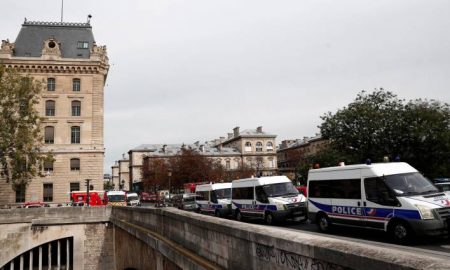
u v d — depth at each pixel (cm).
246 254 711
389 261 384
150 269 1457
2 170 4912
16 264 3188
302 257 536
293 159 10244
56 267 3369
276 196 2034
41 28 5881
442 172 3338
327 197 1562
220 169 8975
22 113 4044
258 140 11519
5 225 3108
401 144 3494
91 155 5431
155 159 10481
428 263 352
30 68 5378
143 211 1738
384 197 1272
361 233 1509
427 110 3475
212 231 880
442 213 1141
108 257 3247
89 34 6028
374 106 3638
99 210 3316
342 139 3719
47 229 3222
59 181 5275
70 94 5491
